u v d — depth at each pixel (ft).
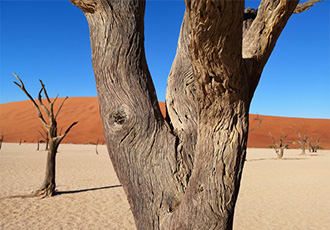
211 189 4.88
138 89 6.21
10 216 23.31
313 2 6.91
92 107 270.67
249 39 5.62
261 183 40.34
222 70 4.18
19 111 276.00
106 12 6.26
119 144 5.99
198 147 5.11
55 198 30.14
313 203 28.99
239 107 4.69
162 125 6.27
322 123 258.98
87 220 22.65
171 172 5.84
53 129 31.48
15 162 63.67
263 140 214.69
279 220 23.35
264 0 5.46
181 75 7.16
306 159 82.84
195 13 3.62
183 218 5.07
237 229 21.24
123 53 6.22
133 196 5.87
